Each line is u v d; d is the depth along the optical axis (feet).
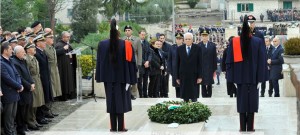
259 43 43.45
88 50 79.82
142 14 181.98
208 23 241.14
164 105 47.19
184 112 46.14
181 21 247.29
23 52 45.11
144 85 63.98
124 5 166.91
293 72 33.68
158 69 64.23
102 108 56.70
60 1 150.00
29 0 128.88
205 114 46.96
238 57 43.39
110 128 46.73
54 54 54.24
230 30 187.21
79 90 59.88
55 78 54.13
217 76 97.76
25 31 53.47
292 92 62.54
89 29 135.03
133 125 48.85
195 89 53.83
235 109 55.16
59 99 60.18
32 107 46.91
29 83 45.21
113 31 44.52
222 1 260.42
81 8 135.23
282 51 64.90
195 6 270.46
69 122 50.57
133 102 59.98
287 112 53.31
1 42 47.91
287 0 234.58
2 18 113.50
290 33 158.51
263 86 66.85
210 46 61.52
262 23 222.28
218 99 61.05
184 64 53.47
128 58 44.65
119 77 44.52
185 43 53.88
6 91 42.65
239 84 43.62
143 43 63.57
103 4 161.07
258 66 43.55
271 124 48.37
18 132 45.42
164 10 189.98
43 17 129.80
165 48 65.36
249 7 230.48
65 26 144.97
